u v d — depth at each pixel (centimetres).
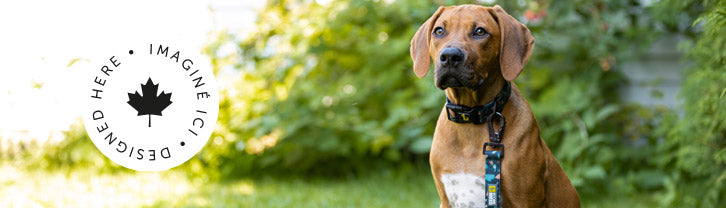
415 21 638
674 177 497
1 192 529
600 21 602
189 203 503
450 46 261
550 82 623
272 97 630
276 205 501
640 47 612
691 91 458
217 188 588
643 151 597
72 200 505
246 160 664
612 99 640
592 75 612
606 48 599
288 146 633
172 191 567
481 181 281
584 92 591
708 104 400
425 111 623
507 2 611
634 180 581
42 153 679
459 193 288
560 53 620
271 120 601
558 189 300
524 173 275
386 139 579
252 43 686
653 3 582
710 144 419
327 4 643
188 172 665
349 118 616
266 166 673
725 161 410
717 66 399
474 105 283
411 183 610
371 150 666
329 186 609
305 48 636
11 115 673
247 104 643
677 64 645
